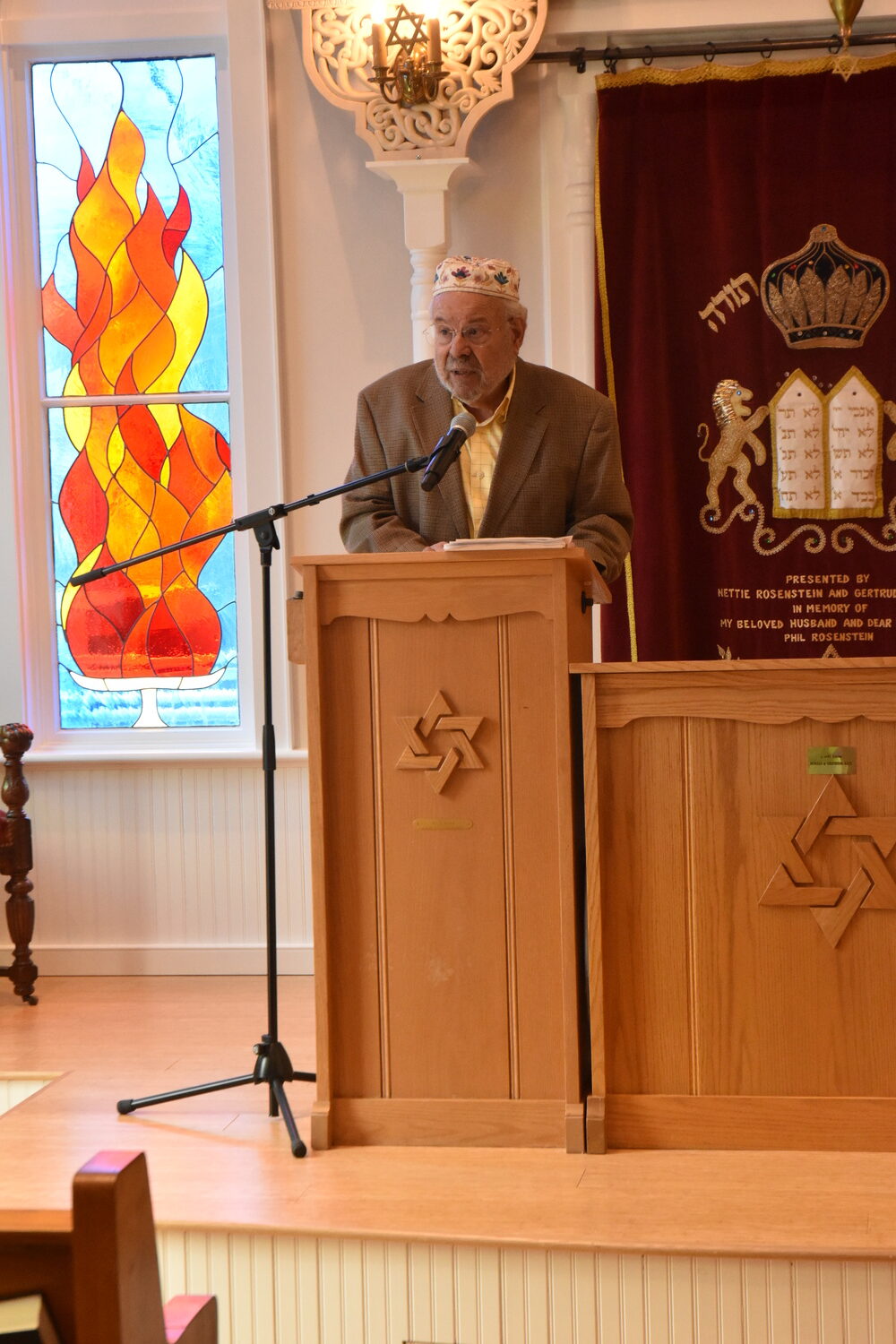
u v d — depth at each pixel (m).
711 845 2.53
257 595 4.25
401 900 2.61
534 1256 2.16
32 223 4.32
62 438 4.36
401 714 2.59
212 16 4.20
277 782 4.22
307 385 4.21
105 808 4.28
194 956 4.25
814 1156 2.49
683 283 4.09
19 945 3.94
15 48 4.28
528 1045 2.59
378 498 2.90
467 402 2.80
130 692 4.37
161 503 4.33
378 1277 2.21
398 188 4.04
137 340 4.32
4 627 4.29
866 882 2.48
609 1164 2.48
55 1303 1.00
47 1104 2.95
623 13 4.05
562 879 2.55
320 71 4.03
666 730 2.54
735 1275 2.12
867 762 2.48
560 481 2.86
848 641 4.09
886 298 4.04
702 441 4.11
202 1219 2.26
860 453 4.07
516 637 2.56
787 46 4.05
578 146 4.10
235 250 4.25
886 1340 2.08
